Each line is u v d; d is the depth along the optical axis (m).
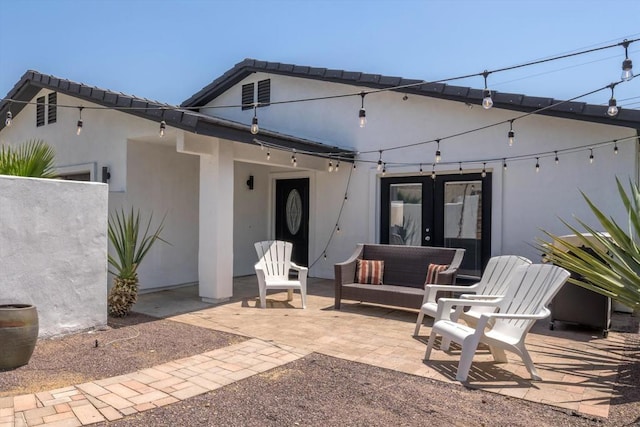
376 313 6.56
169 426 3.05
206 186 7.13
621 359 4.61
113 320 5.98
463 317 5.11
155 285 8.05
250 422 3.13
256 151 7.83
